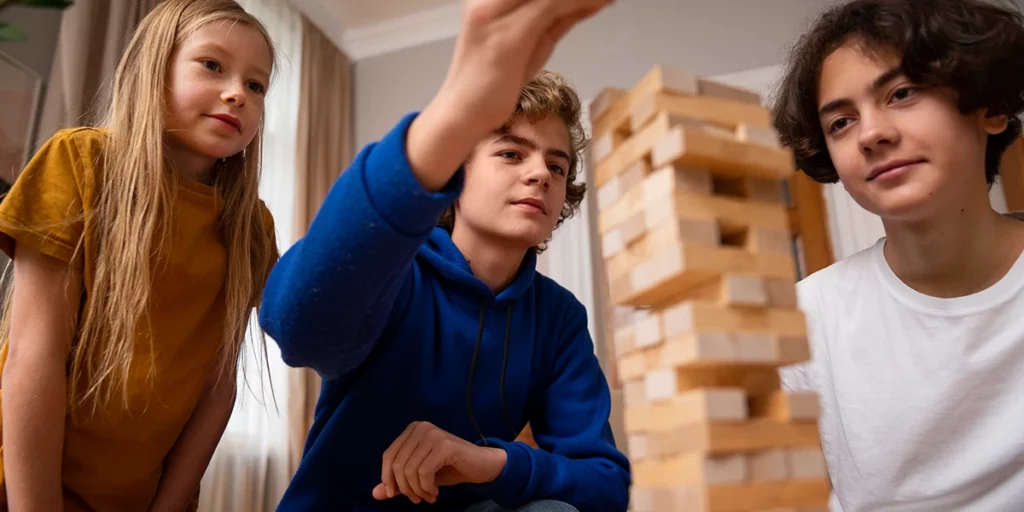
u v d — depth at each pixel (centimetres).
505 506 64
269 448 206
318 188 248
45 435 75
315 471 69
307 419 218
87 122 152
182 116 89
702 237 28
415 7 277
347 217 38
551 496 64
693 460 26
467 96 34
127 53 92
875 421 88
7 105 137
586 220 224
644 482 30
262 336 104
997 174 93
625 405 32
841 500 91
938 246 81
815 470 28
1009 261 82
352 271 39
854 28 69
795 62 85
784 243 29
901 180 68
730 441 26
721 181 31
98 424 80
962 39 66
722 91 30
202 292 90
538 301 86
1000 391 81
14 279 80
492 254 78
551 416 80
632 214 31
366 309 42
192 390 89
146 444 84
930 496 83
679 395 28
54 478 75
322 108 261
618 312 33
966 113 68
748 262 28
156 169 84
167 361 84
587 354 85
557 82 87
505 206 75
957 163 67
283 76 244
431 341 73
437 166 37
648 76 30
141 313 81
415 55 283
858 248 208
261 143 103
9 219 74
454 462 60
